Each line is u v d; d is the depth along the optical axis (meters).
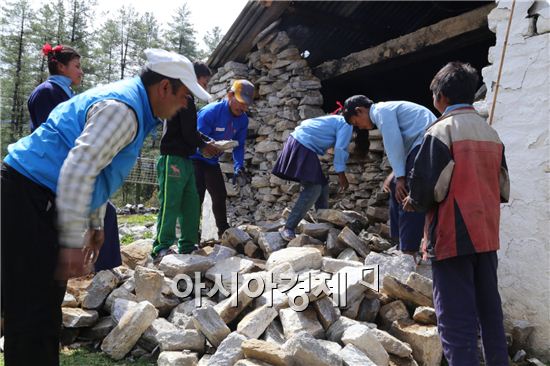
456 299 2.31
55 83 3.58
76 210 1.76
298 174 4.26
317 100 6.60
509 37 3.40
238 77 7.12
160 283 3.46
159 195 4.16
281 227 4.67
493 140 2.44
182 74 2.07
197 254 4.19
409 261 3.46
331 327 2.88
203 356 2.80
